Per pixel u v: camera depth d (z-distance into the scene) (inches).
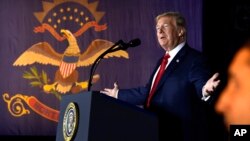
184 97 83.7
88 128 62.5
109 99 64.6
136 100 95.7
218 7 191.5
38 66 187.3
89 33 187.0
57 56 187.2
